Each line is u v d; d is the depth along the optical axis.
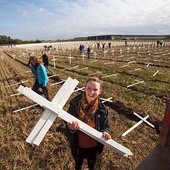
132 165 5.20
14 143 6.30
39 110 8.84
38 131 2.75
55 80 14.80
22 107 9.31
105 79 14.27
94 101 3.20
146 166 2.89
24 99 10.36
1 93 11.86
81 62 23.75
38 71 9.40
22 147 6.06
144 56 28.53
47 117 2.74
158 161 2.83
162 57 26.70
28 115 8.40
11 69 20.30
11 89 12.74
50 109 2.69
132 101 9.53
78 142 3.45
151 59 24.77
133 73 15.85
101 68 18.77
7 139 6.58
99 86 3.13
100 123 3.31
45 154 5.72
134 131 6.91
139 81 12.97
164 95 10.22
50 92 11.59
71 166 5.23
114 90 11.36
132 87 11.91
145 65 20.25
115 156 5.54
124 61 23.80
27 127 7.41
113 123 7.46
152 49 41.59
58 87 12.74
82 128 2.95
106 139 3.08
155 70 16.97
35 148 6.00
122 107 8.70
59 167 5.22
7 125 7.59
